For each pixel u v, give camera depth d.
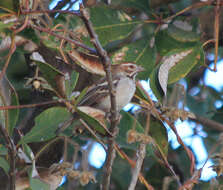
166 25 14.04
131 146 11.34
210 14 13.66
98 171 14.82
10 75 14.98
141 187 14.98
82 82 12.09
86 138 13.06
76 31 11.44
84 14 8.05
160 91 10.30
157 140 11.34
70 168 9.13
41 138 9.63
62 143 12.55
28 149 9.38
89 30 8.12
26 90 14.56
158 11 13.41
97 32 12.17
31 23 8.95
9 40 9.49
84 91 9.59
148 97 10.88
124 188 15.20
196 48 11.07
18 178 9.27
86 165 9.24
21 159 9.25
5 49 9.59
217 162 9.47
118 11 12.37
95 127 9.23
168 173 14.90
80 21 11.48
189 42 12.52
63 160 9.53
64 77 9.20
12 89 9.62
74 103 9.51
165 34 12.65
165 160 11.34
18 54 14.97
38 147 12.34
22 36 9.37
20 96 14.64
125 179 15.27
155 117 11.23
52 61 11.18
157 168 14.98
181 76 11.17
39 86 9.20
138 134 8.84
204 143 15.98
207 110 17.12
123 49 12.44
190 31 12.48
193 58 11.07
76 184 14.70
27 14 8.82
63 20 11.44
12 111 9.59
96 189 14.70
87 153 9.36
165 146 11.30
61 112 9.78
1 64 10.23
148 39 12.52
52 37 10.73
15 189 9.21
